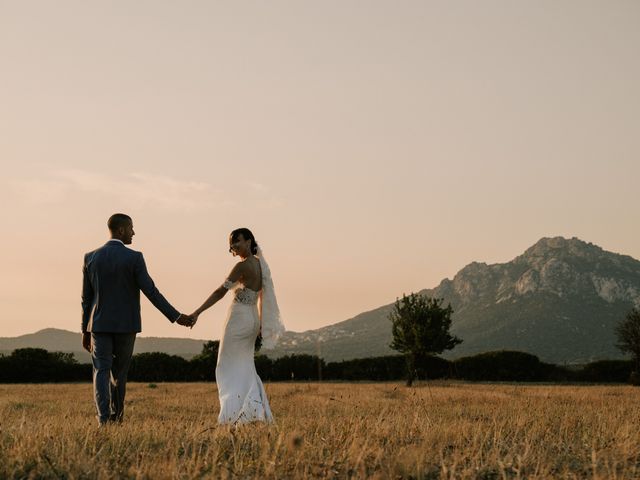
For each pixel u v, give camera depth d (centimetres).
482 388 3256
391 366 5725
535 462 498
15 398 1933
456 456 482
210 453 496
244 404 765
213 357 5600
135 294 758
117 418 740
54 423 662
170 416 1059
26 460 464
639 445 575
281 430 567
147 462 450
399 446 555
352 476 430
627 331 6072
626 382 6112
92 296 759
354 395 1981
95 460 464
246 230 807
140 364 5534
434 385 4191
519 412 924
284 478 432
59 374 5450
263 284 815
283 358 5281
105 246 756
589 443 588
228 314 796
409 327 4872
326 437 575
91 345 755
